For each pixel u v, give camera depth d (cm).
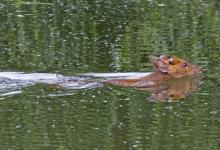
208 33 2816
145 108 1961
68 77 2206
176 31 2842
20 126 1809
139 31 2839
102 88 2120
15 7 3244
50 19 3034
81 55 2478
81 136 1750
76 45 2620
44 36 2766
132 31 2839
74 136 1744
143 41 2683
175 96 2077
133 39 2714
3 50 2561
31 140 1722
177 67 2255
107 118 1869
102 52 2520
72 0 3391
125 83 2170
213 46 2628
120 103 1991
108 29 2875
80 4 3316
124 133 1775
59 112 1906
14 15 3100
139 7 3269
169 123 1847
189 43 2669
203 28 2897
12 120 1853
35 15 3100
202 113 1923
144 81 2194
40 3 3306
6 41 2695
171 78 2231
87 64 2369
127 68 2336
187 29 2878
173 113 1920
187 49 2588
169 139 1738
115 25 2939
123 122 1848
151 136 1758
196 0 3416
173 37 2750
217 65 2380
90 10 3200
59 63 2372
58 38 2730
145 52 2533
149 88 2147
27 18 3050
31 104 1964
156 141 1723
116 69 2311
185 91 2128
